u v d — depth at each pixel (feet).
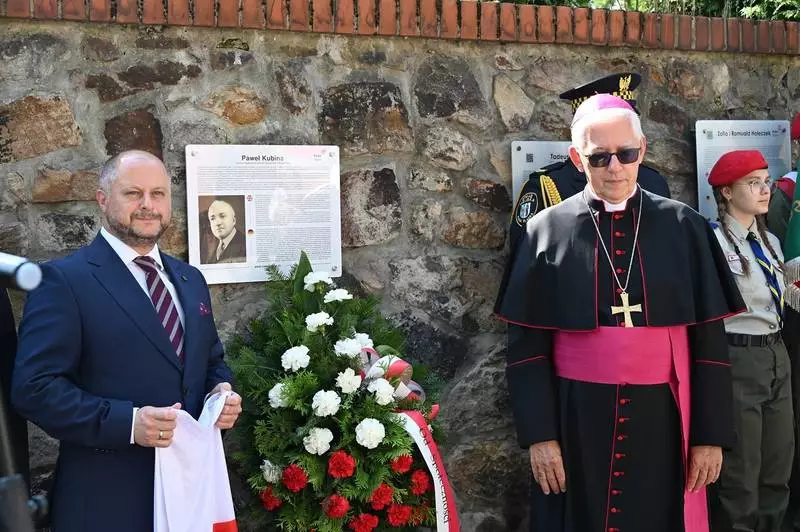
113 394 7.20
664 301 8.81
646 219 9.07
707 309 8.88
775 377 10.58
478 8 10.80
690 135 11.89
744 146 11.99
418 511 9.02
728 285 9.14
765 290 10.56
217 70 9.99
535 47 11.23
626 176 8.85
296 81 10.27
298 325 9.20
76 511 7.14
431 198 10.84
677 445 8.97
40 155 9.43
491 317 11.05
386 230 10.64
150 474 7.27
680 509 8.94
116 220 7.48
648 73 11.72
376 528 8.88
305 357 8.74
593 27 11.27
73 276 7.25
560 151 11.26
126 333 7.26
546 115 11.27
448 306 10.89
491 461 10.99
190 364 7.58
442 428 10.36
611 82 10.27
